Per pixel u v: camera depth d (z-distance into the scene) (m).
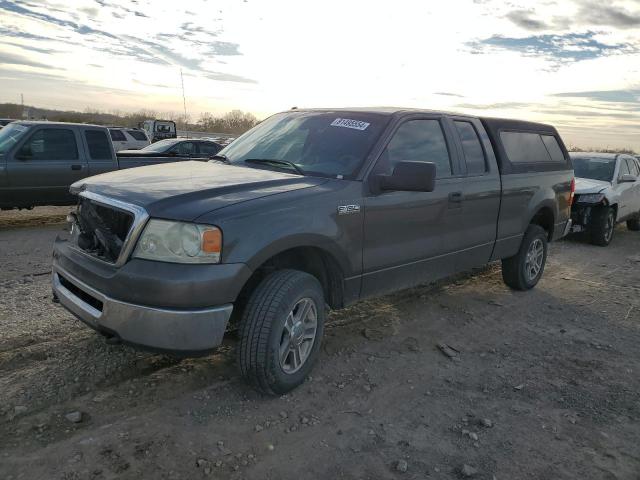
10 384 3.44
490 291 6.36
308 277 3.55
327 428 3.21
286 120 4.83
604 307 5.97
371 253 4.02
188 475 2.69
